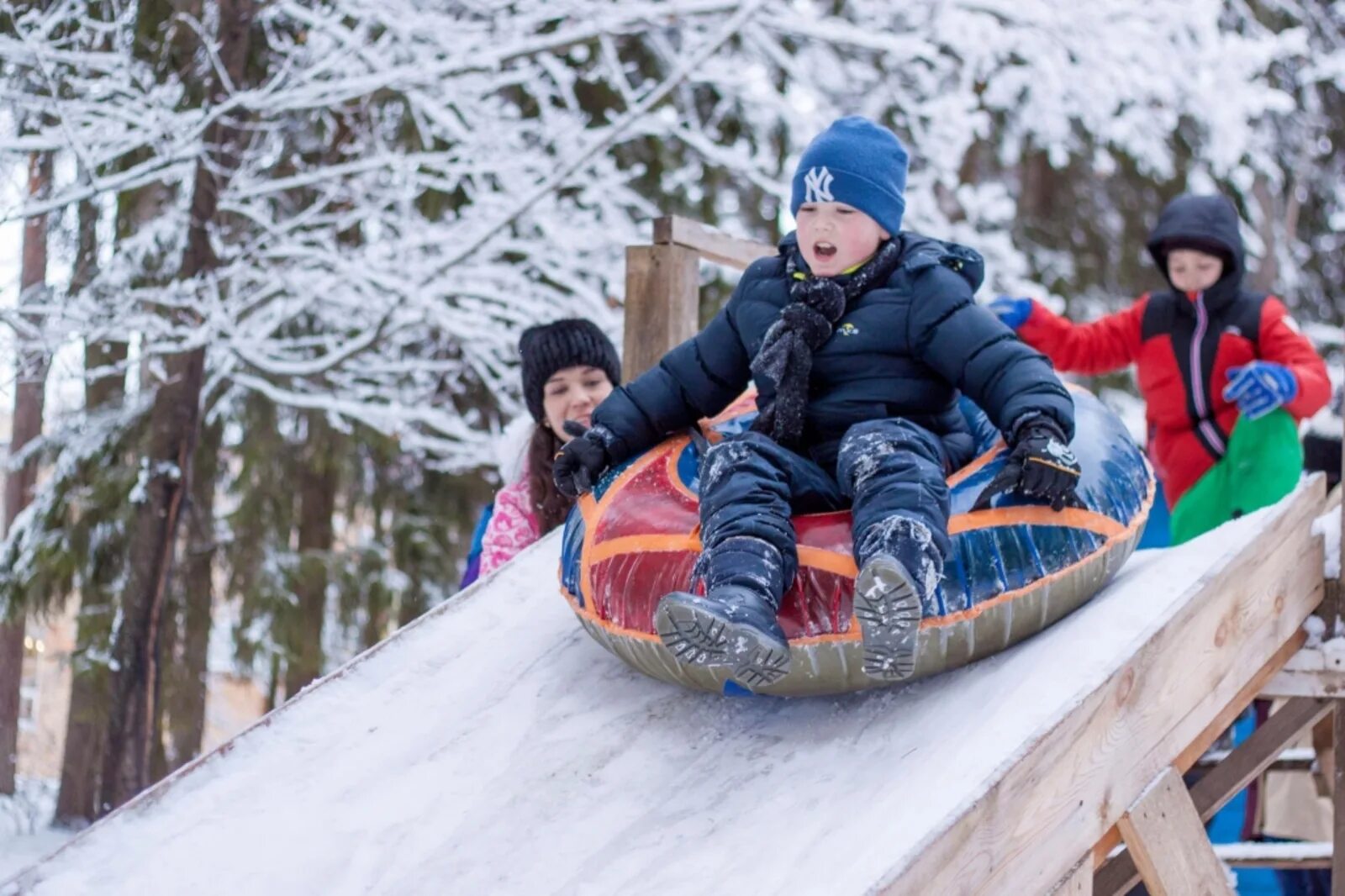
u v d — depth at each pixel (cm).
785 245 339
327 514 1052
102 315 831
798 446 315
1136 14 930
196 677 980
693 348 344
